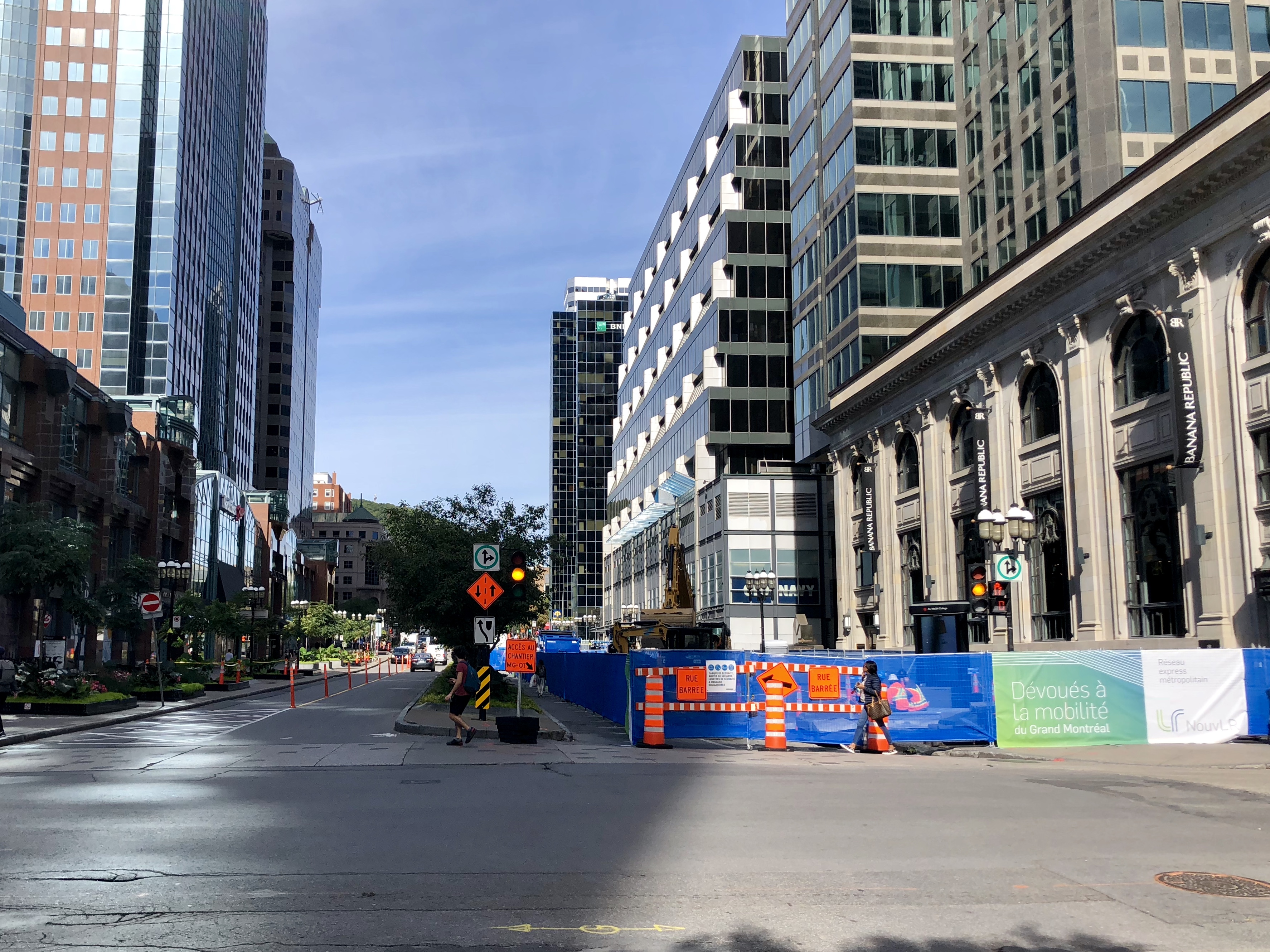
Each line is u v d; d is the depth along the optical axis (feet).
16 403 150.10
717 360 228.63
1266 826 36.24
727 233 230.48
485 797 43.11
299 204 581.94
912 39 179.52
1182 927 22.89
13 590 113.39
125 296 346.74
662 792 44.88
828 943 21.59
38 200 348.18
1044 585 114.73
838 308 182.09
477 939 21.71
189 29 378.73
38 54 355.56
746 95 239.71
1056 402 113.09
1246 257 84.12
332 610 370.73
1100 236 99.40
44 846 31.76
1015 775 52.60
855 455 169.37
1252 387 83.56
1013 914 23.94
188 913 23.71
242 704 124.26
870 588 165.27
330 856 30.19
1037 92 135.64
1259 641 81.66
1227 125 86.17
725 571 209.87
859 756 63.67
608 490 401.90
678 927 22.72
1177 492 92.53
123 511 186.50
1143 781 50.44
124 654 189.88
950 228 175.01
